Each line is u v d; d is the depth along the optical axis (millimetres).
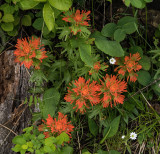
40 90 859
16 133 843
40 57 784
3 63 841
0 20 851
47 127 806
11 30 861
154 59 892
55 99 859
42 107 845
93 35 871
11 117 838
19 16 879
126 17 870
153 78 877
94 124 888
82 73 836
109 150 876
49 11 764
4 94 835
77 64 847
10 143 834
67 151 812
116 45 850
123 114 881
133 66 843
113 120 859
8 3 857
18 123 845
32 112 866
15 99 842
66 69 866
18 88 846
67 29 790
